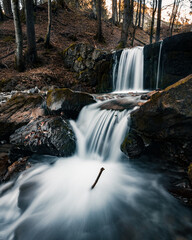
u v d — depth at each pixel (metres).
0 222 2.55
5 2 21.73
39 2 31.89
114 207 2.57
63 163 3.92
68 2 33.03
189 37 6.16
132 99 5.50
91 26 21.20
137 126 3.53
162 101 2.82
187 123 2.57
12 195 3.05
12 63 10.26
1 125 5.15
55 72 10.32
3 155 4.23
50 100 5.27
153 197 2.69
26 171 3.62
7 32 14.52
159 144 3.54
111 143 4.13
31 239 2.18
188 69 6.55
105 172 3.51
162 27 31.09
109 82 9.88
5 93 7.61
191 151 2.75
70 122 5.03
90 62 10.33
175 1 18.92
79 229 2.25
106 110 4.84
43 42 13.84
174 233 2.09
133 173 3.43
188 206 2.37
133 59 8.82
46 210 2.61
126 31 13.88
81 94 5.37
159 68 7.53
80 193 2.91
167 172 3.18
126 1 13.46
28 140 4.25
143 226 2.21
